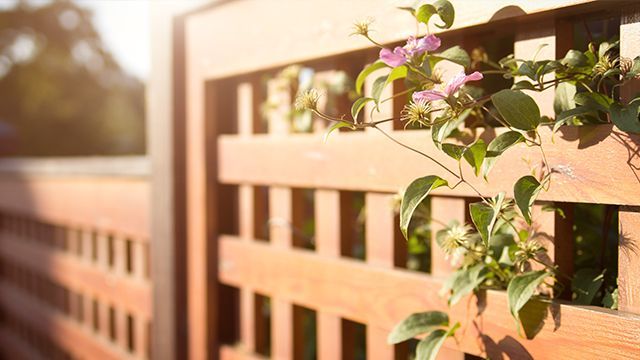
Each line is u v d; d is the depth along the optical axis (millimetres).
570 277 548
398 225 687
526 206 479
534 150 537
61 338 1491
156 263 1009
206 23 897
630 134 483
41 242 1625
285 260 803
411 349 815
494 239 561
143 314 1158
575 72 503
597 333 505
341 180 712
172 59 946
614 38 536
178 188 962
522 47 563
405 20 623
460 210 610
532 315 547
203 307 929
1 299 1890
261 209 880
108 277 1279
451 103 505
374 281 688
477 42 608
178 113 956
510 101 493
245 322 889
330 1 699
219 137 911
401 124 665
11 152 2561
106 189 1260
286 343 821
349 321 749
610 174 493
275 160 805
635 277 492
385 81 552
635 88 486
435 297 625
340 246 742
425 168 620
